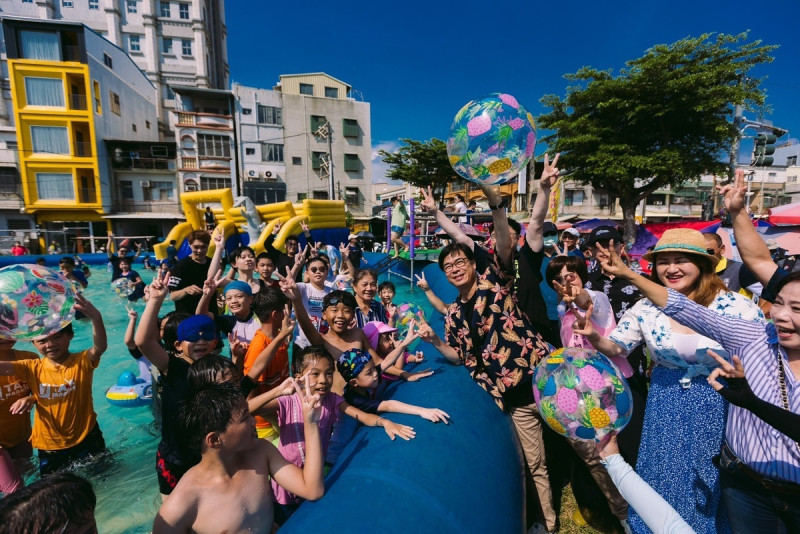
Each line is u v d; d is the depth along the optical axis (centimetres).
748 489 160
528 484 256
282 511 229
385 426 220
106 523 270
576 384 177
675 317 173
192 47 3997
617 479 173
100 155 2736
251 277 479
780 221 1030
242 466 174
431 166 2952
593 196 3362
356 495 167
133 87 3288
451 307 285
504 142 243
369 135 3559
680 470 195
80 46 2628
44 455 293
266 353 265
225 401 160
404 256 1194
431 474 183
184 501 162
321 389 218
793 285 139
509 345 250
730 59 1764
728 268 396
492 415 245
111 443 367
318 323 400
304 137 3350
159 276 248
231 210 1606
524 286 297
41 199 2627
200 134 2994
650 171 1961
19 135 2536
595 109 2047
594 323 258
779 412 138
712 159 1944
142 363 478
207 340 257
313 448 178
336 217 1677
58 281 257
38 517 124
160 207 2958
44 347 284
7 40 2500
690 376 196
